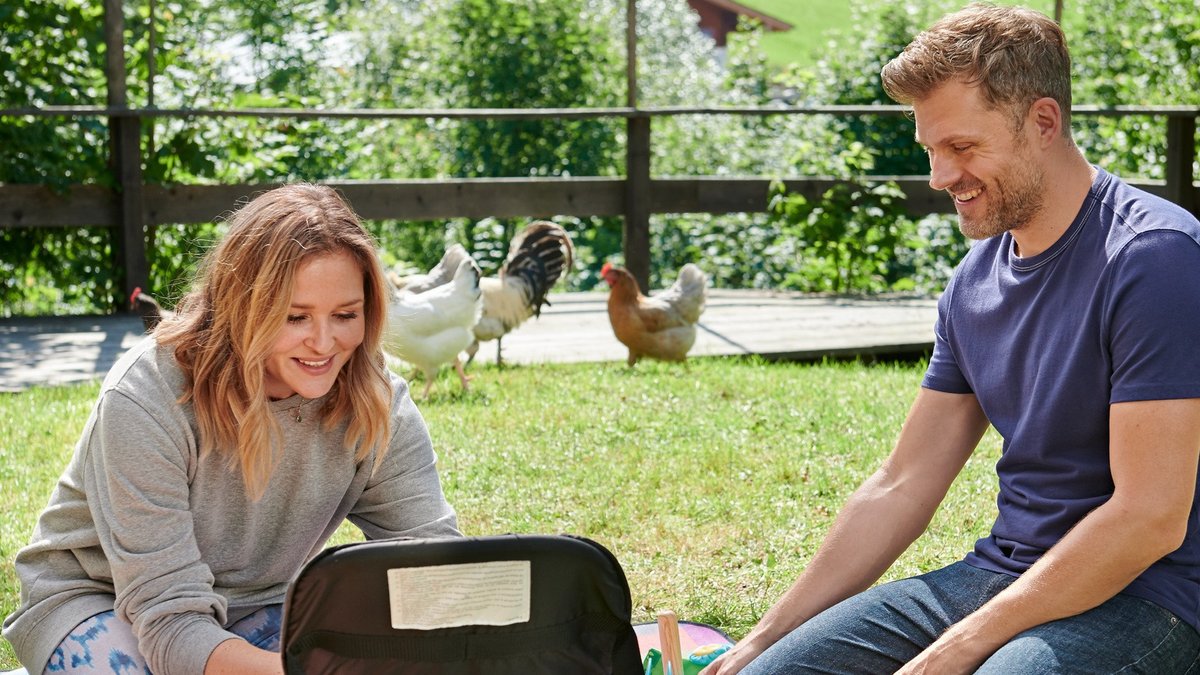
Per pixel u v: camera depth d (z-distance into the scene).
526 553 2.07
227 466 2.56
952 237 13.84
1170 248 2.30
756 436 5.76
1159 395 2.25
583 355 7.94
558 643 2.15
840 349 8.13
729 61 19.73
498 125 16.66
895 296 10.77
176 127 10.82
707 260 14.40
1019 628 2.31
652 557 4.27
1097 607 2.32
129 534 2.47
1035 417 2.49
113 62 9.27
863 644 2.46
